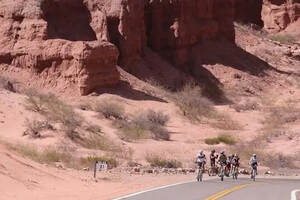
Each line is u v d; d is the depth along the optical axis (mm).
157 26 178375
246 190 63844
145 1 178750
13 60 144125
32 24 145250
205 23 190750
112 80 144625
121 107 131500
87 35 152750
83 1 156875
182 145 117750
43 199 49062
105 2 161500
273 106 167750
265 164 111125
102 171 82000
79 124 113250
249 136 134250
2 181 51406
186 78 170000
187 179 79625
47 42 143000
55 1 152000
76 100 135625
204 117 146000
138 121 126250
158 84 160250
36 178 57156
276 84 191625
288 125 143375
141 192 58094
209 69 180875
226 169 86625
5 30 146875
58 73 141125
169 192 58625
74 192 55344
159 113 133000
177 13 179250
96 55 141000
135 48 163250
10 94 121562
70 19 153250
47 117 113438
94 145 106000
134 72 159750
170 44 178125
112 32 160250
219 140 125812
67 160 85625
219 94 171750
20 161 60656
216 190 62438
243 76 185375
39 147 94375
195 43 185375
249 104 165625
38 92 132375
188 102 148375
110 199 50656
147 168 90875
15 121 109062
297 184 77000
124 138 115312
